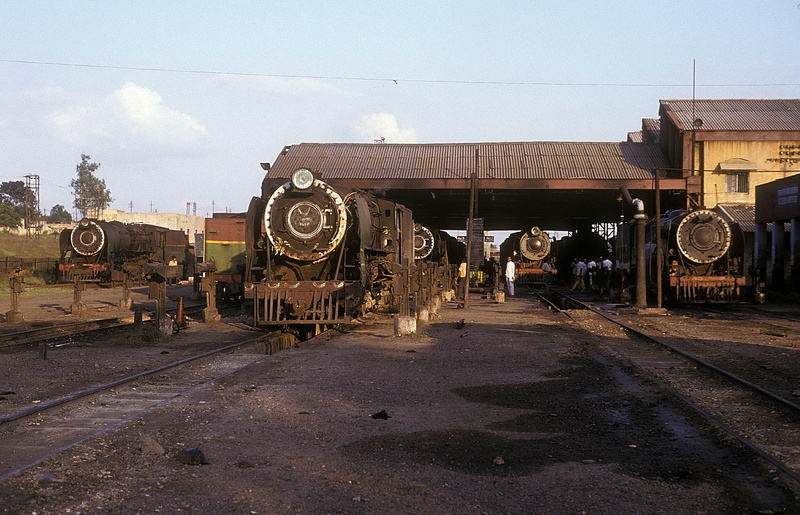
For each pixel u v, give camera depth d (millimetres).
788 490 5578
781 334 17297
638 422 8016
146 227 48781
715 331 18406
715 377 11031
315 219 16844
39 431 7430
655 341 15570
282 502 5273
